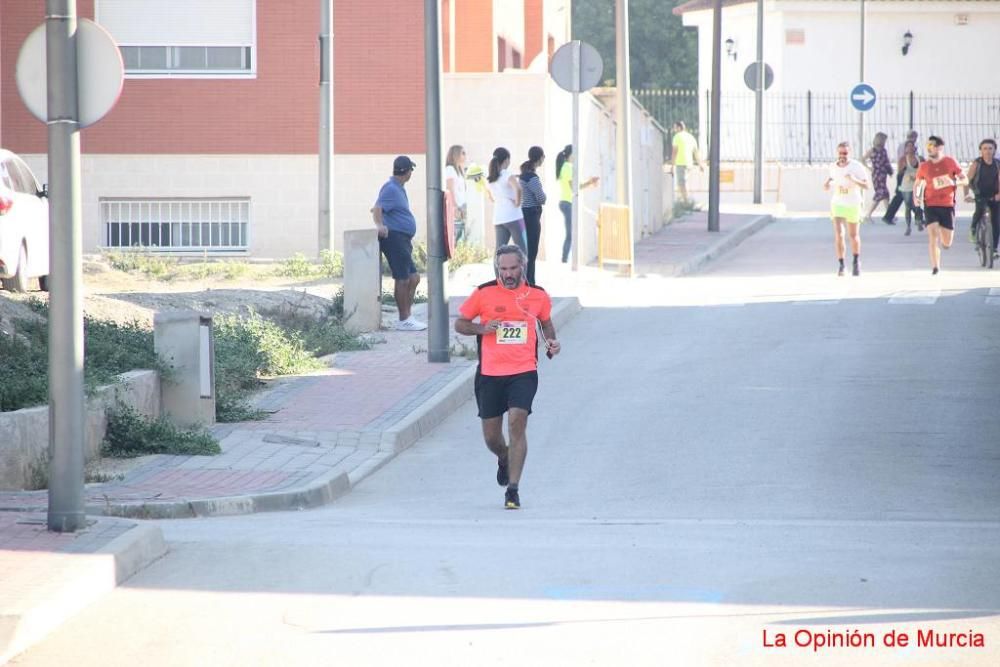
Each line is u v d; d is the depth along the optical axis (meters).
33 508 32.19
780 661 21.06
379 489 40.28
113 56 28.91
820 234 120.38
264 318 62.56
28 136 96.50
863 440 44.06
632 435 45.81
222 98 96.75
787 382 53.22
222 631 23.12
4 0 95.81
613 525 33.09
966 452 42.38
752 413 48.25
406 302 65.31
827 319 67.69
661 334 65.00
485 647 21.94
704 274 91.44
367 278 65.12
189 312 45.75
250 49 96.56
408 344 62.22
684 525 33.00
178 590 25.95
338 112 96.31
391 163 96.31
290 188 96.94
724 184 169.25
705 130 178.62
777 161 172.25
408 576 26.72
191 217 97.62
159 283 76.44
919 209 116.31
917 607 24.00
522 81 94.94
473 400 54.03
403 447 45.66
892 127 175.62
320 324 63.66
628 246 87.44
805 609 23.95
